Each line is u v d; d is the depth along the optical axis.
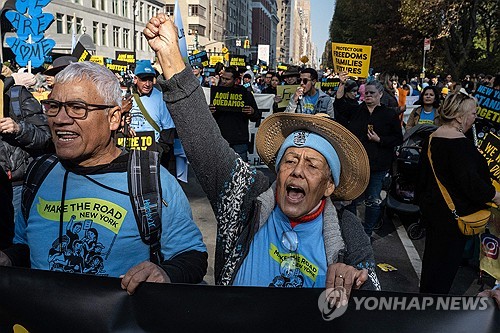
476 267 4.90
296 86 8.89
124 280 1.61
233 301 1.58
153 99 5.65
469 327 1.52
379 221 6.39
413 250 5.64
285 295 1.56
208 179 2.03
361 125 5.30
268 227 1.96
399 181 6.39
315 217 1.92
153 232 1.89
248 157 10.17
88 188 1.87
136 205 1.86
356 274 1.54
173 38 1.92
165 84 1.92
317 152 1.88
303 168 1.86
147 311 1.61
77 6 45.06
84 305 1.63
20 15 6.59
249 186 2.01
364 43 40.09
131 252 1.87
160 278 1.64
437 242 3.39
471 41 28.28
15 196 3.38
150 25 1.93
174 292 1.59
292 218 1.89
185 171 6.90
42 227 1.89
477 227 3.26
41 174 1.95
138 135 5.00
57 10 41.72
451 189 3.29
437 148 3.33
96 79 1.84
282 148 1.96
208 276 4.55
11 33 17.44
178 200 1.97
